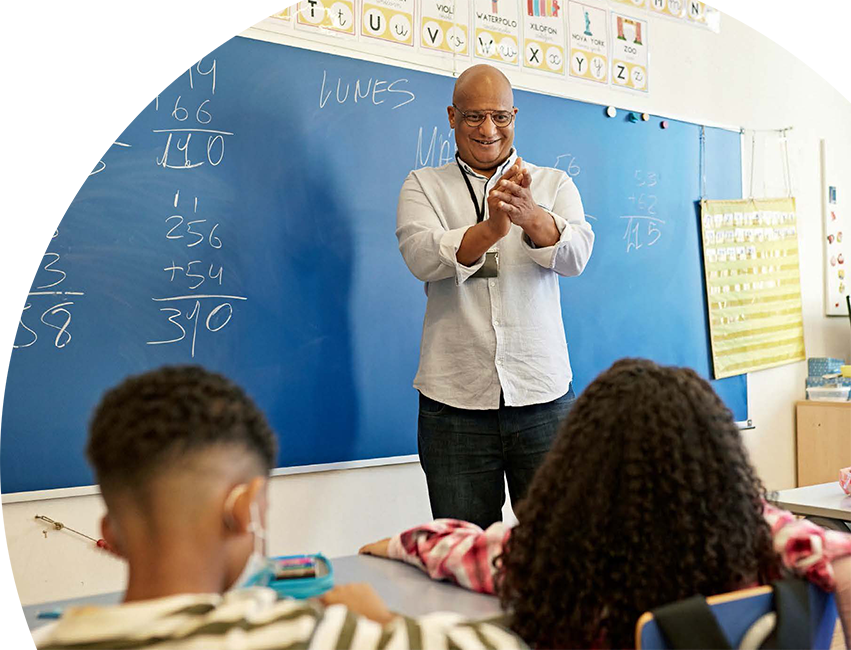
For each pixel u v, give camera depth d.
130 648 0.61
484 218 2.25
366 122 2.52
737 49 3.58
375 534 2.53
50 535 2.01
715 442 0.89
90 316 2.06
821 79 3.92
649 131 3.23
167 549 0.69
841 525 1.81
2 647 0.80
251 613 0.66
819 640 0.95
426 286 2.31
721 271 3.45
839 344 3.96
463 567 1.09
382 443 2.53
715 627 0.79
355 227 2.49
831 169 3.94
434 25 2.67
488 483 2.21
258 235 2.32
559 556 0.89
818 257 3.87
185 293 2.19
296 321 2.38
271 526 2.33
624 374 0.95
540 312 2.24
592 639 0.87
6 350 1.96
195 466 0.69
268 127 2.34
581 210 2.34
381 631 0.72
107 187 2.09
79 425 2.04
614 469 0.88
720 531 0.87
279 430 2.34
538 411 2.22
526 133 2.87
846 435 3.54
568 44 3.00
